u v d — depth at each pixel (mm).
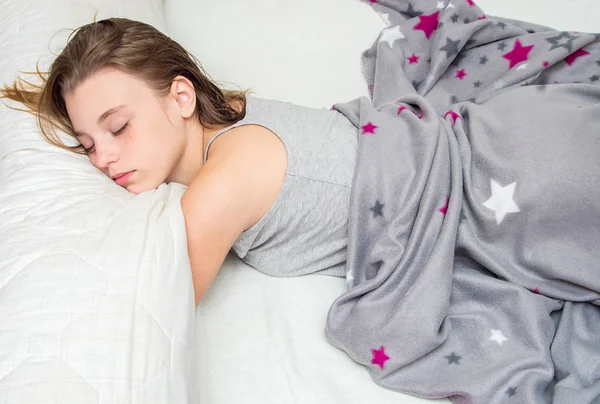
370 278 965
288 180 942
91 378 599
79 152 923
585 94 1081
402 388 847
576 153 909
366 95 1340
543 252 918
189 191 875
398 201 956
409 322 852
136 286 678
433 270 880
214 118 1020
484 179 958
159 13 1371
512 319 887
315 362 881
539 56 1236
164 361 653
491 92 1234
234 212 886
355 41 1465
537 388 811
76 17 1144
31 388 583
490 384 814
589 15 1485
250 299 974
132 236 725
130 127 918
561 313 933
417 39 1354
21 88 987
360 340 867
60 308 638
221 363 862
